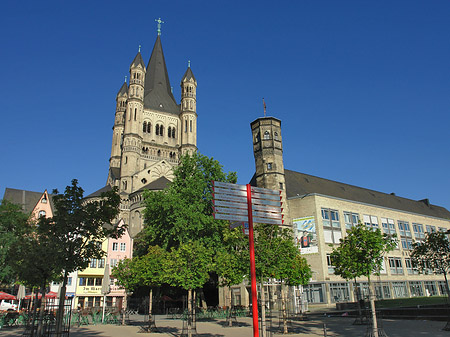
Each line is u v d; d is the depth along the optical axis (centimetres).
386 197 8112
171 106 10762
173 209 4228
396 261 6494
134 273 3073
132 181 8862
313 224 5484
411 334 2008
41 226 1805
